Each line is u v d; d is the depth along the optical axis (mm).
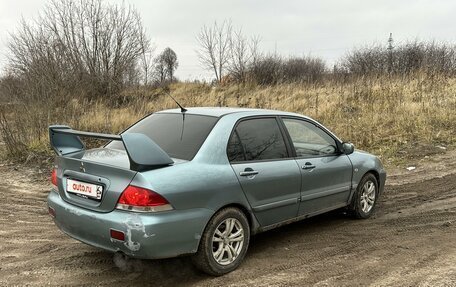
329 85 19109
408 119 12266
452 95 14812
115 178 3734
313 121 5477
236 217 4211
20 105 11672
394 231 5465
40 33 17953
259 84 22562
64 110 12016
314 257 4625
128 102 15828
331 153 5531
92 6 19828
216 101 17609
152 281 4043
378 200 6949
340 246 4961
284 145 4891
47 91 12805
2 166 9375
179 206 3719
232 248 4207
